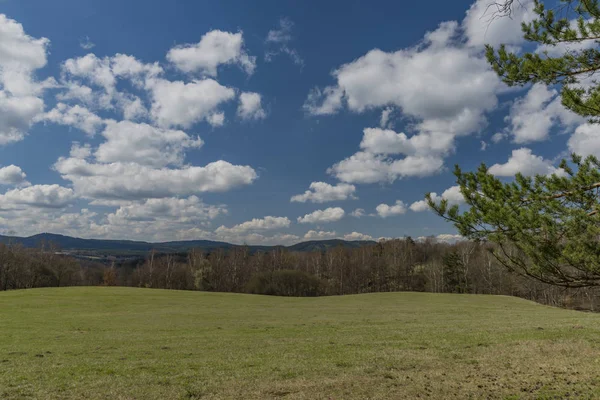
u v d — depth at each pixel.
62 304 39.81
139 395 10.41
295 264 92.94
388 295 55.09
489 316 31.86
